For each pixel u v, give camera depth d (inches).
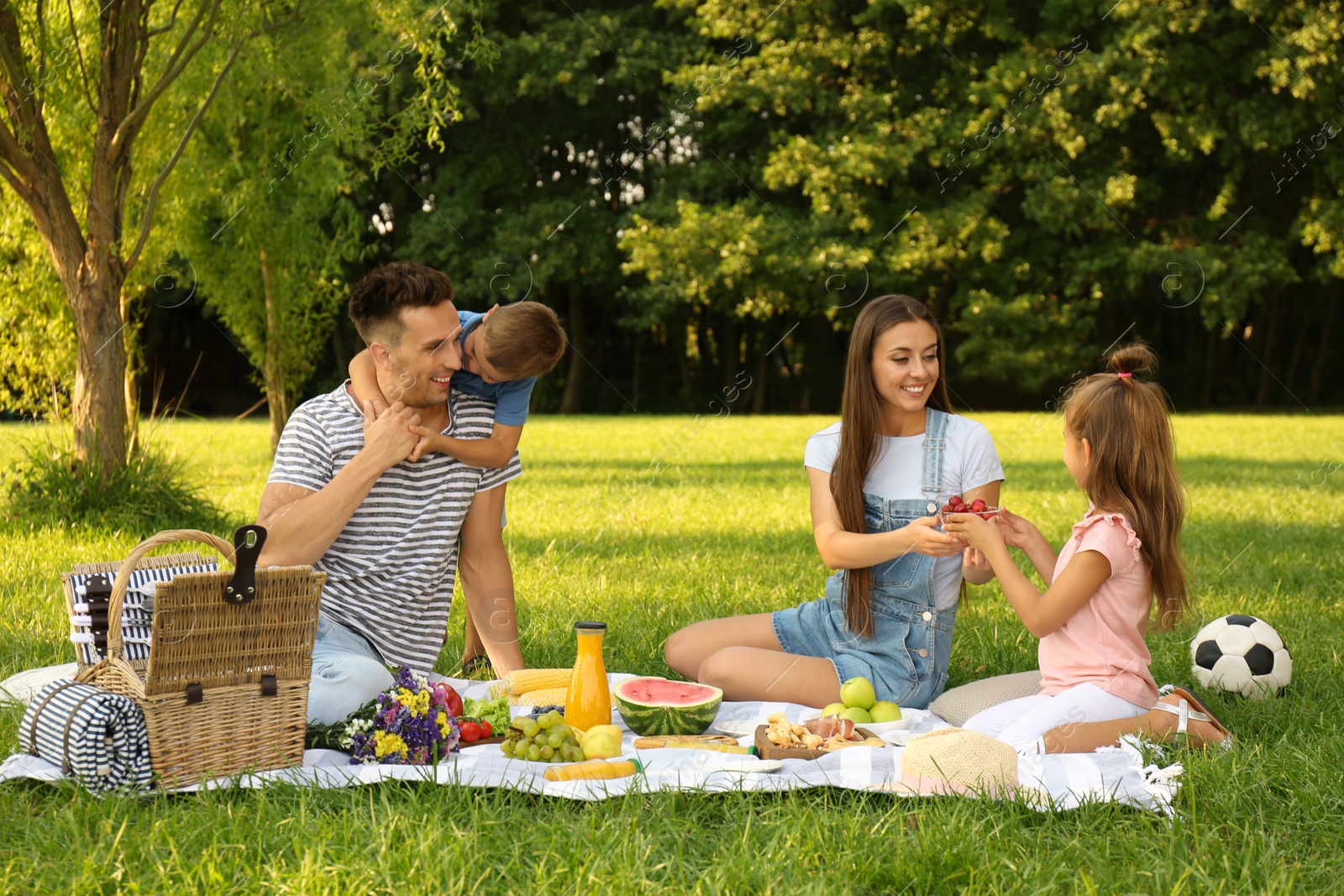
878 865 91.7
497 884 88.3
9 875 89.1
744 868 89.9
